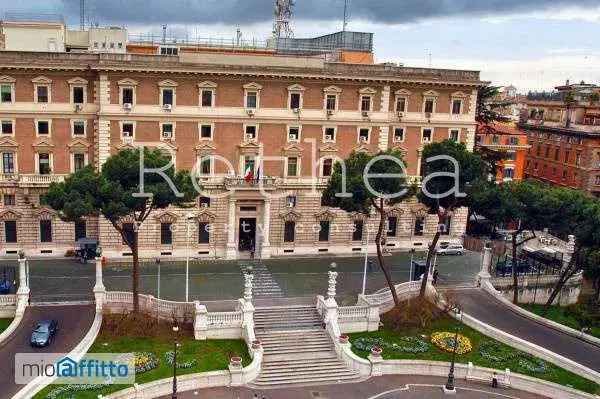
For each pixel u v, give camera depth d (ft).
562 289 233.35
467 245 274.77
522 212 205.36
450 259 253.65
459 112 254.47
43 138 218.79
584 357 173.78
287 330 178.19
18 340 159.94
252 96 229.04
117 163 169.37
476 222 298.76
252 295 198.59
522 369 166.61
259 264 233.14
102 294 177.27
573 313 208.54
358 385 160.25
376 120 242.78
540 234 306.14
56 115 217.97
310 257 245.65
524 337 184.14
